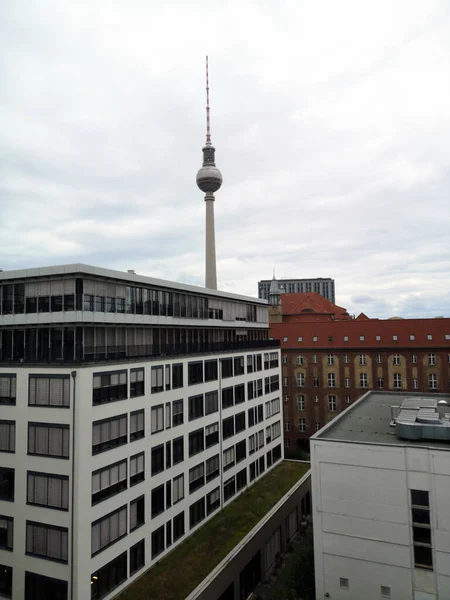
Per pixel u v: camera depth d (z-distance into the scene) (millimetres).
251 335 56781
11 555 29125
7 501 29609
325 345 76000
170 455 36188
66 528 27328
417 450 25344
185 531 37250
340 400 74125
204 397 42000
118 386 31141
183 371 38906
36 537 28375
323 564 27438
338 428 32938
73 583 26703
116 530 29953
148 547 32625
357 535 26594
